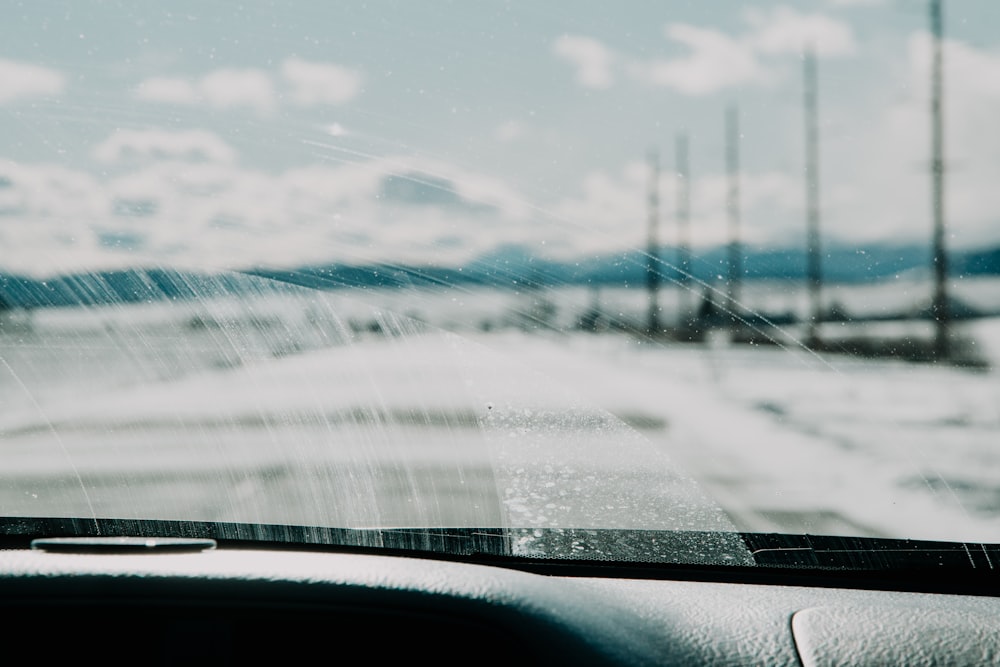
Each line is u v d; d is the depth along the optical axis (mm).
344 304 16969
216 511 6527
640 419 12430
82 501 7242
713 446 9961
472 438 8812
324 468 7941
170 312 16328
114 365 17984
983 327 29859
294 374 14180
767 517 6062
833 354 28906
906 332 30094
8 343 21609
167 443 10508
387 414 10852
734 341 30094
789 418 13656
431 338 16859
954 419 14117
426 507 5598
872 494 7398
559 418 10594
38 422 13047
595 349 21719
